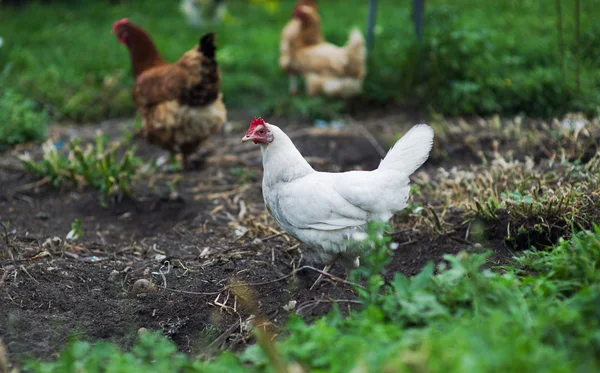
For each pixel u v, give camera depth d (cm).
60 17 1267
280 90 927
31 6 1329
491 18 1036
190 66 576
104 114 891
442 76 812
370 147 731
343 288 420
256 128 410
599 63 795
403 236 488
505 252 448
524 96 757
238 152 740
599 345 282
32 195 623
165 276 459
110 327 400
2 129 749
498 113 771
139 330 396
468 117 784
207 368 307
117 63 984
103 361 346
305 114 845
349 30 1110
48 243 507
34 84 897
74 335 378
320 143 747
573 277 352
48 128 830
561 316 298
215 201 605
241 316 405
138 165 653
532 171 536
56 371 318
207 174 671
